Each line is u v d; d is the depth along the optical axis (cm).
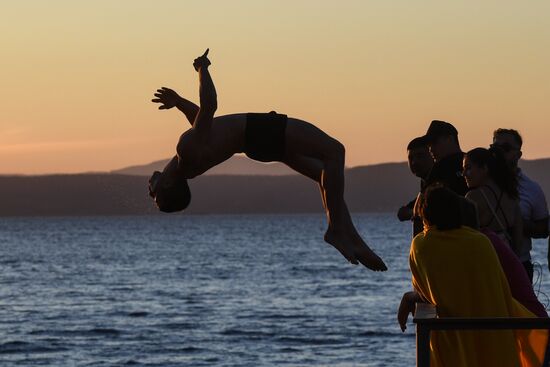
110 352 3659
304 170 782
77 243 17375
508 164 927
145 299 6028
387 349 3588
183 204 778
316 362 3322
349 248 778
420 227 903
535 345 733
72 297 6262
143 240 18638
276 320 4647
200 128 741
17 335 4197
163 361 3419
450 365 724
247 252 12788
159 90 794
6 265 10300
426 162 972
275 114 764
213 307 5409
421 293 759
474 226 752
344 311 5041
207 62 739
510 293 739
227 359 3434
